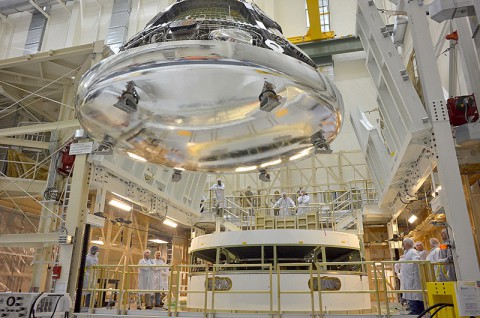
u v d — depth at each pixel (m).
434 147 6.61
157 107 3.12
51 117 15.28
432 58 6.68
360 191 18.45
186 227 18.97
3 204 14.52
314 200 19.48
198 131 3.41
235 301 9.33
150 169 13.06
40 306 6.07
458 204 5.91
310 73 2.73
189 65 2.49
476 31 6.53
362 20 9.05
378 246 18.25
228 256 10.61
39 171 14.32
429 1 9.52
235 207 17.83
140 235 16.70
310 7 20.47
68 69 12.15
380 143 12.79
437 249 8.74
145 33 3.45
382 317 7.25
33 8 22.36
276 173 20.78
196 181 16.44
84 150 9.94
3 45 22.30
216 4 3.73
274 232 9.76
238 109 3.19
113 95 2.86
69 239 9.20
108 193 12.73
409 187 11.52
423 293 7.23
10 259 14.96
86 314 8.60
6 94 13.24
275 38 3.41
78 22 21.77
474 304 4.13
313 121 3.24
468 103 7.02
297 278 9.18
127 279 9.03
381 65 8.70
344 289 9.29
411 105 7.64
